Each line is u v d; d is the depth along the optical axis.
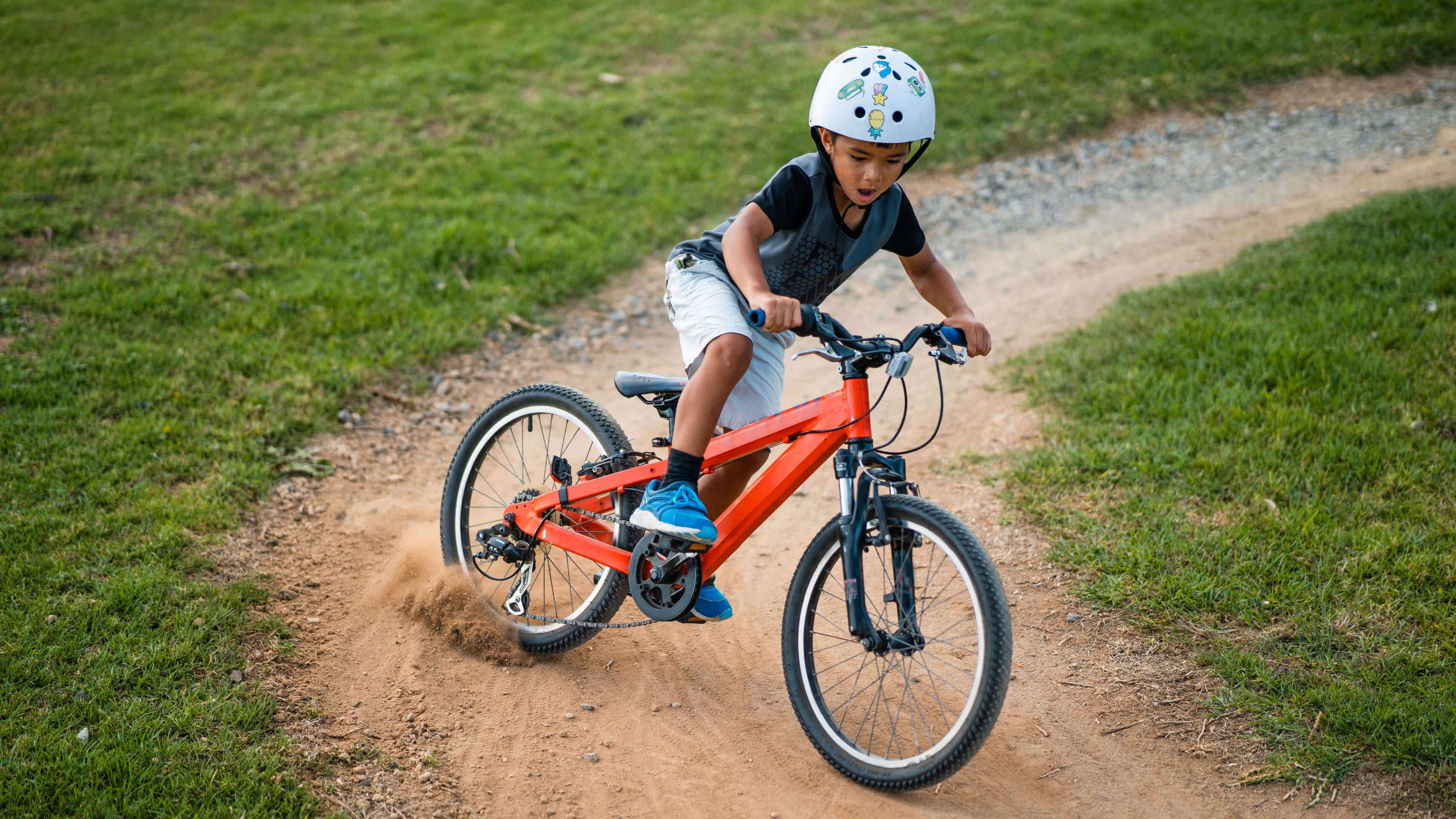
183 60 10.37
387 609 3.43
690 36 12.00
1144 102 10.06
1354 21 11.50
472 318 5.94
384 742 2.74
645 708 3.02
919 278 2.96
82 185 7.20
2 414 4.31
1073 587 3.45
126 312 5.41
